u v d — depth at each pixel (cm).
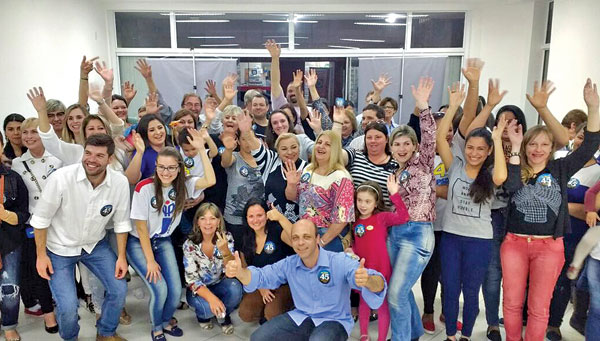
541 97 260
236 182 287
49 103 325
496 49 635
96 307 284
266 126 377
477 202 231
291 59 684
